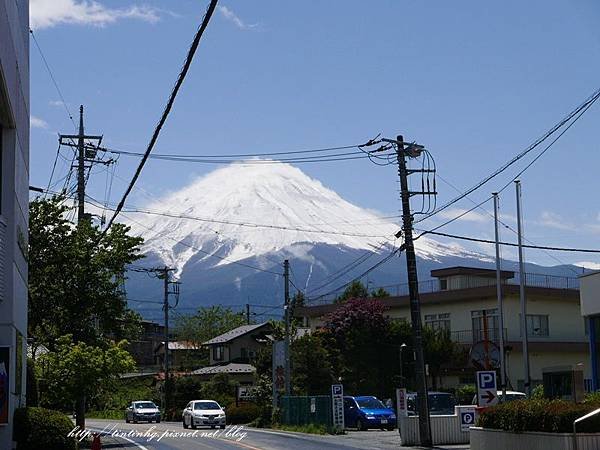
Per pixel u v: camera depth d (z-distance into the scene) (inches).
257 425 2433.6
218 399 3122.5
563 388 1256.8
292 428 2154.3
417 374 1486.2
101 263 1845.5
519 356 2581.2
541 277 2869.1
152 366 5009.8
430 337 2623.0
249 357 4121.6
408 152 1526.8
